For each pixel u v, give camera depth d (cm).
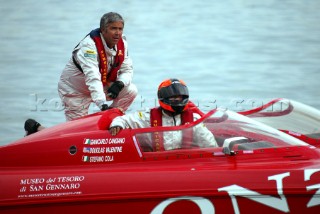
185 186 1955
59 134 2167
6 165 2116
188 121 2197
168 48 7269
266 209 1933
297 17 9794
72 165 2092
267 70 5741
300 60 6266
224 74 5575
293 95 4666
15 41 7788
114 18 2406
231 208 1941
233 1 11869
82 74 2545
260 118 2436
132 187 1972
